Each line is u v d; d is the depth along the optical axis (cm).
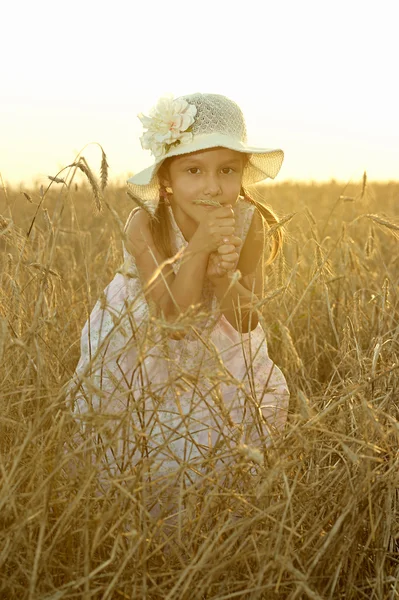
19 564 201
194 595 205
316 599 188
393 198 1114
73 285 443
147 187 333
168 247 328
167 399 297
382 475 236
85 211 621
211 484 234
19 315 292
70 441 243
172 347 313
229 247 290
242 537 225
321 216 764
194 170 308
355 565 231
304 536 229
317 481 235
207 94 320
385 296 334
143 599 196
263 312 409
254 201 349
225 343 328
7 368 271
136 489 208
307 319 409
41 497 215
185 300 292
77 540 224
